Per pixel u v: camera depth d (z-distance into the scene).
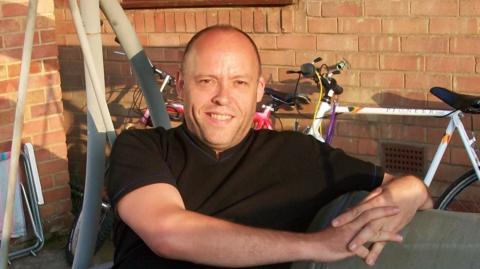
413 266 1.95
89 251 2.48
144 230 2.08
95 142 2.36
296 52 5.06
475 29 4.40
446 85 4.57
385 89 4.79
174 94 5.57
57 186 5.14
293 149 2.42
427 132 4.70
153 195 2.15
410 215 2.07
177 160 2.38
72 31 6.23
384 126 4.86
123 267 2.27
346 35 4.85
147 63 2.60
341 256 1.96
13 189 2.15
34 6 2.09
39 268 4.66
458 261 1.89
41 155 5.03
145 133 2.43
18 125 2.12
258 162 2.38
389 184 2.15
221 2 5.24
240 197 2.32
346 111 4.67
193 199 2.32
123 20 2.52
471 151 4.24
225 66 2.34
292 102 4.82
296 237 1.99
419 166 4.77
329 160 2.40
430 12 4.52
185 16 5.48
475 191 4.53
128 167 2.24
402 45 4.66
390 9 4.65
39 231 4.88
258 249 1.98
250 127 2.44
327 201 2.34
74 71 6.31
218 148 2.38
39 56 4.93
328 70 4.68
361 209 2.02
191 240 2.02
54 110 5.06
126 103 5.99
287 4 5.00
